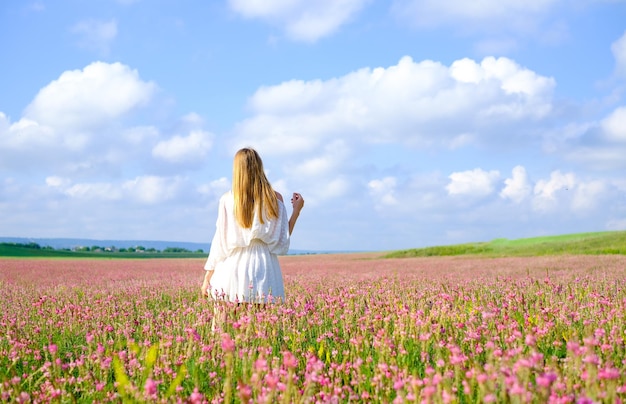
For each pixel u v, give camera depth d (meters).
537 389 2.69
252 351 3.99
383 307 5.88
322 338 4.84
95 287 12.55
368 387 3.63
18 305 8.37
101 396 3.77
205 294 5.45
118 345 4.99
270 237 5.16
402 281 11.24
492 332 4.58
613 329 4.45
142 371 3.95
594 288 8.02
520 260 23.00
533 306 6.09
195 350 4.36
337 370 3.77
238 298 5.02
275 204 5.17
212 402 3.44
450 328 4.79
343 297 6.91
